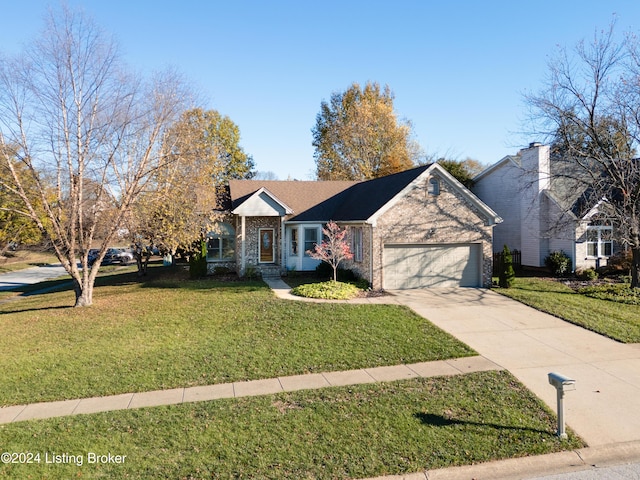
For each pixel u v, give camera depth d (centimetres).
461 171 3181
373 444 636
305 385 862
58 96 1520
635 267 1744
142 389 852
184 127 1867
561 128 1800
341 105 4703
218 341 1136
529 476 577
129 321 1370
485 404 765
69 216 1652
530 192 2380
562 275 2159
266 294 1705
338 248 1853
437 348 1070
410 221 1825
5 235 2409
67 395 828
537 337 1168
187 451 618
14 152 1478
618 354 1032
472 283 1905
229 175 4809
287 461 594
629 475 575
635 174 1694
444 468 586
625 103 1670
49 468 580
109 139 1648
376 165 4325
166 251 2350
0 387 870
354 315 1359
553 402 776
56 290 2469
